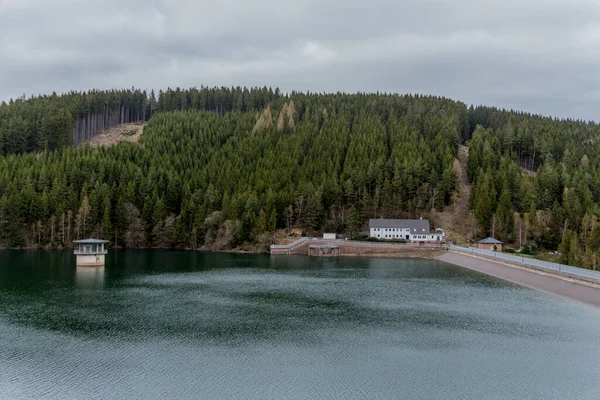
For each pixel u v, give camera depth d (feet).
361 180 625.00
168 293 291.38
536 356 179.11
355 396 143.95
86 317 229.25
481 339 199.21
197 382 152.87
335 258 496.64
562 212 529.45
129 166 631.97
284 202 589.73
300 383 153.07
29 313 236.02
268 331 209.05
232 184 621.31
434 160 654.53
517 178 615.98
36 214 530.27
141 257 481.05
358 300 275.39
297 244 531.91
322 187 606.96
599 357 178.19
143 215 566.36
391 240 555.69
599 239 407.44
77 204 545.85
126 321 223.10
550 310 250.98
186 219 571.28
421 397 143.95
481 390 148.77
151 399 140.36
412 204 608.60
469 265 432.66
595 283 279.28
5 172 562.66
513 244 542.98
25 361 169.48
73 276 350.64
